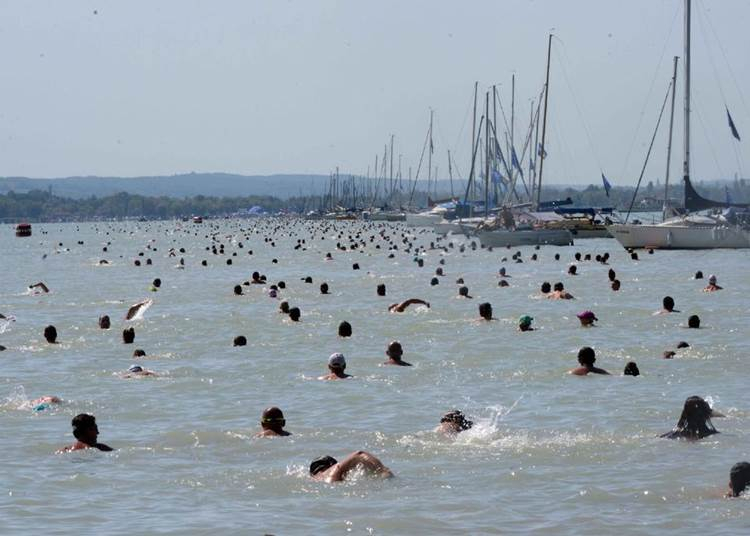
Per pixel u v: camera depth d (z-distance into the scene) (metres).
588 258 171.88
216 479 36.62
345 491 34.69
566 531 30.08
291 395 54.19
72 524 31.47
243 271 165.50
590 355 59.41
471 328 81.31
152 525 31.20
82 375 61.56
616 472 36.75
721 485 34.62
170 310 99.88
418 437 43.28
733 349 68.00
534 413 48.31
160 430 45.62
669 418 46.59
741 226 191.38
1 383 59.00
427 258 189.62
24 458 40.34
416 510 32.31
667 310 90.19
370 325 84.56
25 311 101.94
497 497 33.72
